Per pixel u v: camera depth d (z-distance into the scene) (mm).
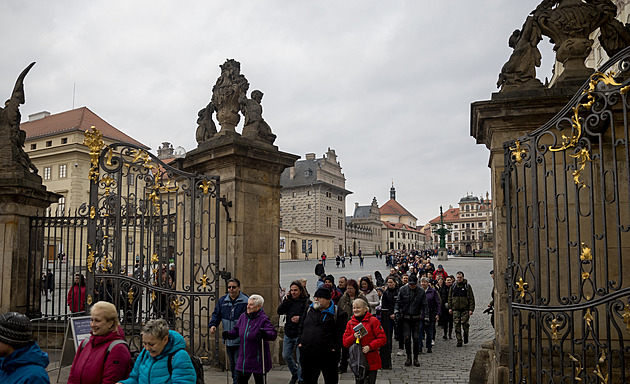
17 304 9875
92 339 4355
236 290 7270
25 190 9922
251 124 9578
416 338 9797
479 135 7805
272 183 9703
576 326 6434
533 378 6324
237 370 6500
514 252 6625
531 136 5766
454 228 158625
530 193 6711
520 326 5836
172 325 8672
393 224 155500
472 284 29562
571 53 6809
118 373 4191
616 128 6469
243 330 6531
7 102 10492
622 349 4723
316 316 6211
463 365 9828
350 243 111125
